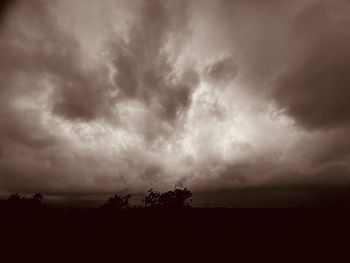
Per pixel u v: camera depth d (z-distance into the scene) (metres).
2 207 35.12
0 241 22.81
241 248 22.97
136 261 19.89
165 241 25.25
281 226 29.64
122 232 28.12
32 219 31.30
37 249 21.69
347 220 29.41
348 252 21.00
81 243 24.02
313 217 32.31
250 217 34.50
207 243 24.53
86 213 36.84
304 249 22.08
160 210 39.06
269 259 20.12
